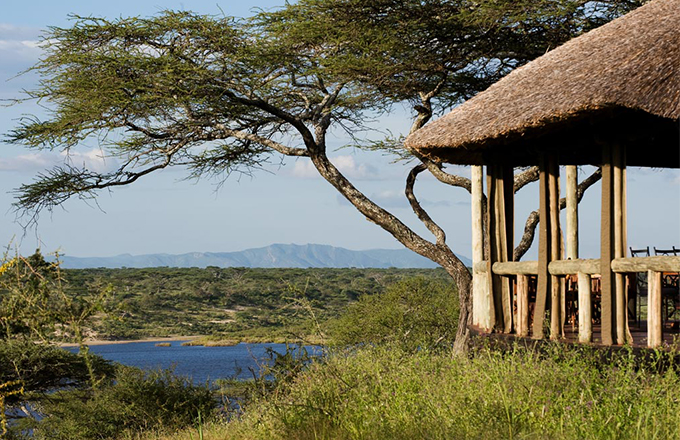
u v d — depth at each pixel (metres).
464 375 9.86
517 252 21.25
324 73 19.17
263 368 11.70
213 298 125.75
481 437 7.25
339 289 78.94
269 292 118.19
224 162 23.47
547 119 9.91
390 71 19.22
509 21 17.75
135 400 25.55
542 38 18.88
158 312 116.81
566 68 11.25
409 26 18.16
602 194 10.14
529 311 13.06
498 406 7.95
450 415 8.30
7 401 26.81
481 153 13.52
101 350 94.81
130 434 22.11
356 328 32.81
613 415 7.12
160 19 18.27
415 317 33.53
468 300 19.20
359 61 18.55
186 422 19.14
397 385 10.08
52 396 28.38
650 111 8.56
